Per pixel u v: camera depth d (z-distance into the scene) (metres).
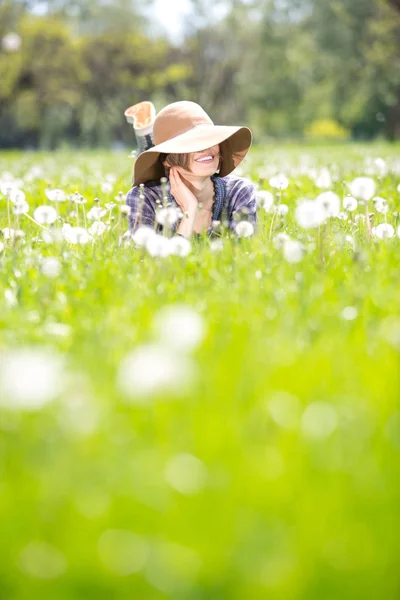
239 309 3.73
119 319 3.64
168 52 85.75
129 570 1.62
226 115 85.38
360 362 2.83
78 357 3.06
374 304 3.74
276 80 79.38
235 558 1.63
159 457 2.06
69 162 20.09
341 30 60.50
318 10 61.81
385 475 1.93
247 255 5.04
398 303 3.71
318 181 6.39
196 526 1.74
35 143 98.44
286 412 2.34
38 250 5.55
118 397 2.51
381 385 2.56
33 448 2.13
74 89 78.69
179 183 5.73
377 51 59.66
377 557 1.59
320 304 3.84
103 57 81.75
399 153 21.73
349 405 2.43
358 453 2.05
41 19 73.19
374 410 2.38
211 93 84.12
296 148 30.02
